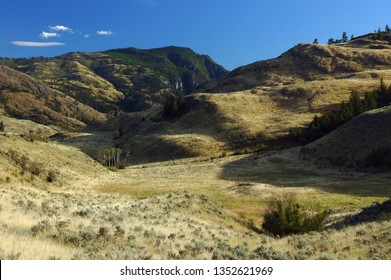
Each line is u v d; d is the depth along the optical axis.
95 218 24.70
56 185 58.44
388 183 70.06
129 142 172.88
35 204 28.75
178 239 23.05
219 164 105.38
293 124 140.12
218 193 67.50
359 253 17.22
